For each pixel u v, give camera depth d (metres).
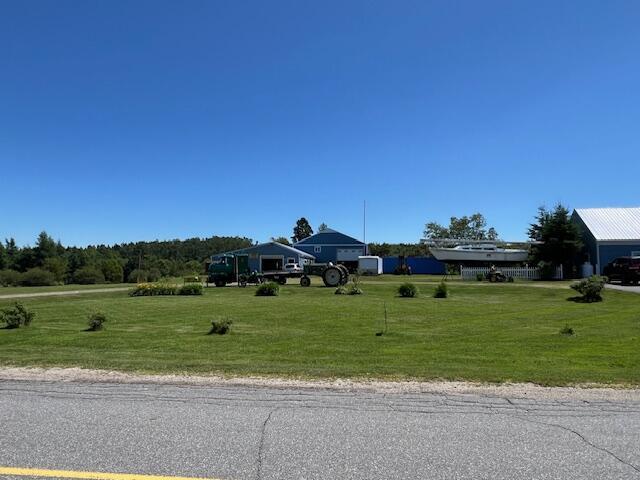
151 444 4.52
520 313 18.42
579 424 5.07
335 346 11.32
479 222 81.31
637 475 3.86
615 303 22.05
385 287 32.41
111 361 8.69
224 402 5.92
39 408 5.68
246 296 26.80
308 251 62.44
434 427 4.97
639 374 7.59
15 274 55.41
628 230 40.47
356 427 4.97
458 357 9.71
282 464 4.07
